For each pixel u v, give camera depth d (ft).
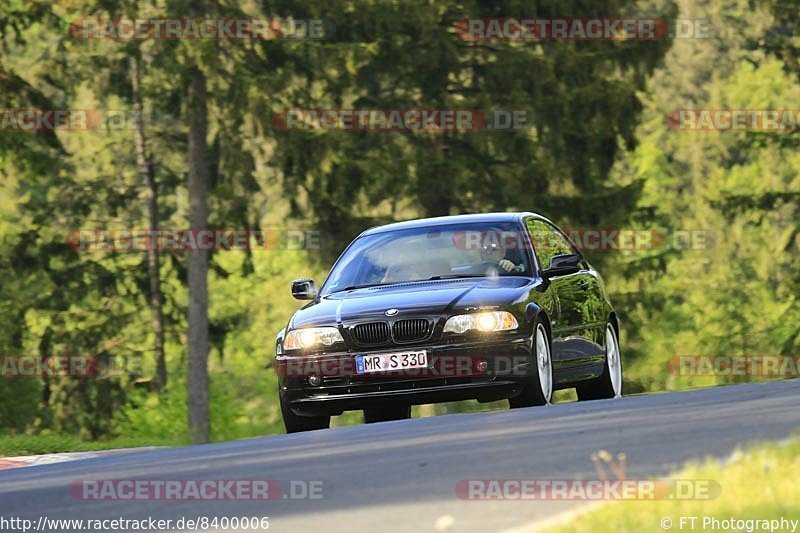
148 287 355.56
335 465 87.56
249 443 112.06
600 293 147.13
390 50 321.93
